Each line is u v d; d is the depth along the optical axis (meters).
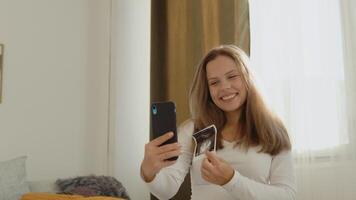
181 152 1.26
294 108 2.07
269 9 2.21
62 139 2.56
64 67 2.60
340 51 2.06
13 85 2.44
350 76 2.00
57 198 1.82
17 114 2.44
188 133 1.39
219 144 1.30
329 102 2.05
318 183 2.01
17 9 2.48
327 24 2.09
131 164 2.64
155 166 1.14
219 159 1.16
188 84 2.39
